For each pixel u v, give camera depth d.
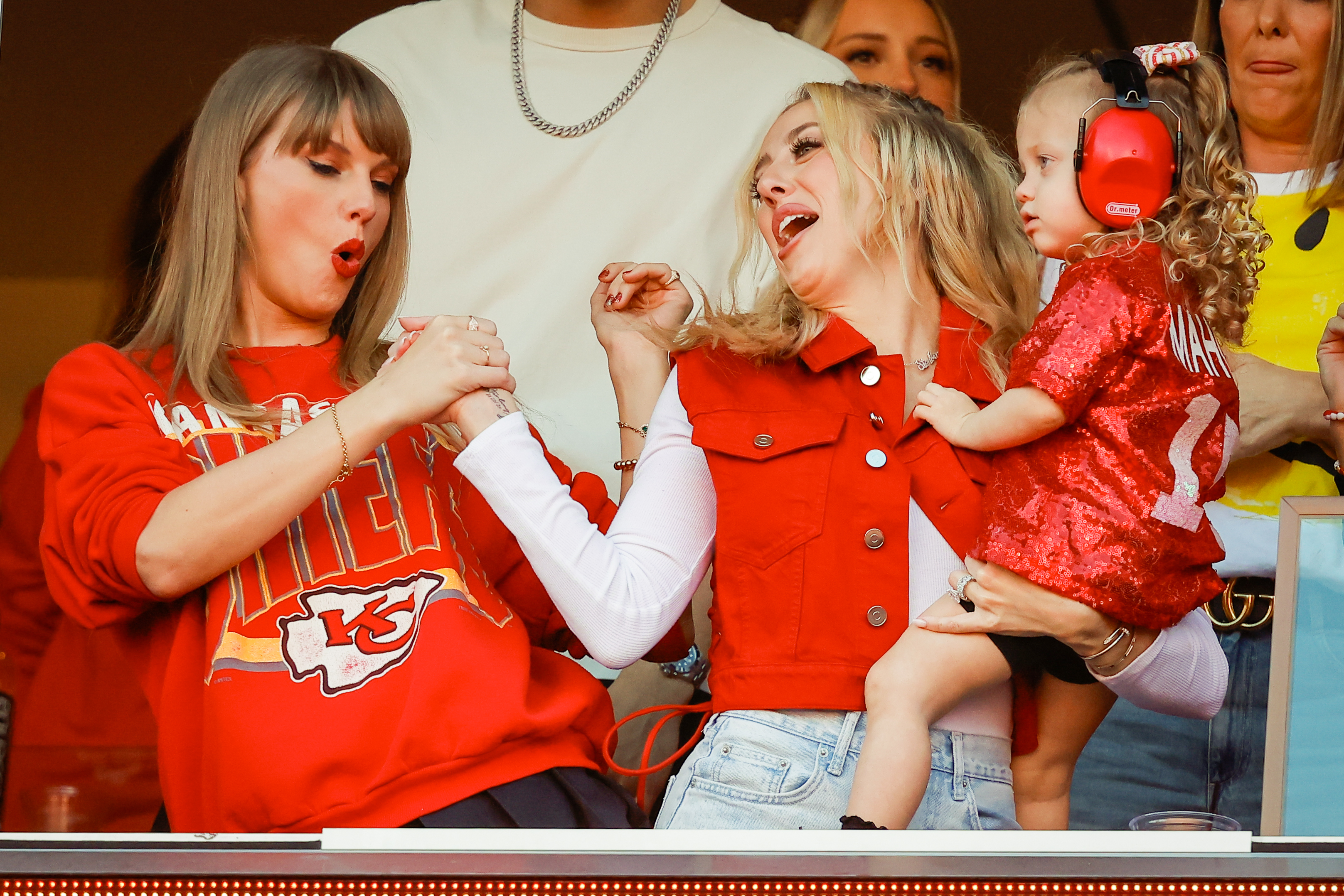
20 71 12.04
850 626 8.95
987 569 9.02
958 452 9.43
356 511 9.14
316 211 10.02
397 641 8.72
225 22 12.27
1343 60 11.78
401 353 9.49
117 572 8.53
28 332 11.81
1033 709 9.69
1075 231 9.85
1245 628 11.54
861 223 9.93
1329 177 11.84
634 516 9.34
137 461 8.78
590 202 12.34
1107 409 9.14
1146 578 8.95
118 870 8.07
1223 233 9.47
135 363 9.52
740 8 12.52
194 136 10.09
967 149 10.48
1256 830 11.41
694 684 11.66
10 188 11.95
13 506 11.45
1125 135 9.41
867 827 8.48
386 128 10.32
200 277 9.70
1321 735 9.71
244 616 8.72
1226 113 9.71
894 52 12.44
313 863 8.17
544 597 10.00
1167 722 11.70
